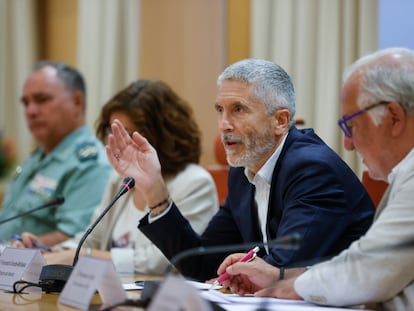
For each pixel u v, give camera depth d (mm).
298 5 9781
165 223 5355
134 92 7133
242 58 10688
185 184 6988
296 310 3598
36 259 4637
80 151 9156
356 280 3707
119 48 11867
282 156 5078
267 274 4191
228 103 5062
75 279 3699
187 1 11305
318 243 4492
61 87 9633
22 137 12977
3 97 13180
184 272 5469
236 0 10773
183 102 7340
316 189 4711
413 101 3836
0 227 9297
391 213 3744
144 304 3611
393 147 3916
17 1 13055
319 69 9484
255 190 5402
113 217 7371
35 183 9234
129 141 5336
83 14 12070
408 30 9148
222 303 3863
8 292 4539
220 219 5773
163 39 11547
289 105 5121
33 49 13180
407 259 3646
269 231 5051
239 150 5078
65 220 8695
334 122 9305
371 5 9117
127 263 6617
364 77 3930
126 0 11820
